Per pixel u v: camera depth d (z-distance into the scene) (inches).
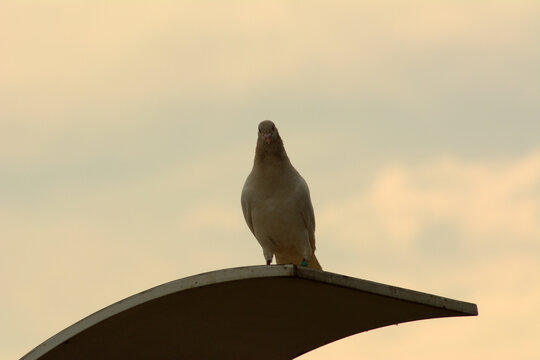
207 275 446.9
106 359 510.0
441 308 498.3
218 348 538.3
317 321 517.7
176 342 515.2
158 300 453.7
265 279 449.7
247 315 498.0
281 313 501.4
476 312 507.5
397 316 515.2
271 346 546.9
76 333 461.7
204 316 489.1
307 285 462.6
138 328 482.9
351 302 491.5
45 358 478.9
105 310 456.4
